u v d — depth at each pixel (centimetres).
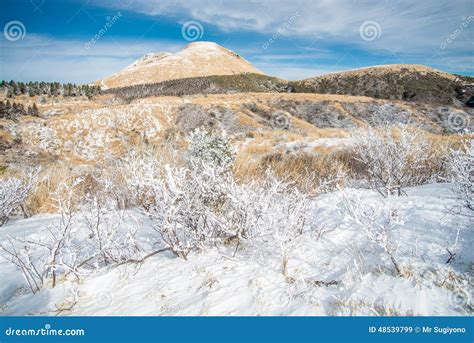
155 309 242
